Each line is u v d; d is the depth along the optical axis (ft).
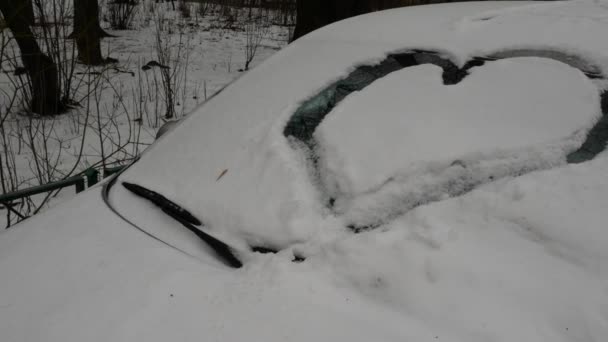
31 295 4.39
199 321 3.81
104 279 4.44
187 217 5.30
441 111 5.11
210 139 6.14
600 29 5.81
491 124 4.86
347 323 3.60
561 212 3.92
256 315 3.78
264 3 52.21
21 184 13.66
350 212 4.53
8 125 18.79
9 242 5.46
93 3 25.45
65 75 20.53
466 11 7.07
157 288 4.22
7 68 25.67
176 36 39.14
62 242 5.15
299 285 4.00
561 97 5.01
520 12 6.72
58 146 16.89
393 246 4.06
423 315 3.54
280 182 4.98
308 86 6.06
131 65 28.53
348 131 5.17
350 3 20.36
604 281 3.43
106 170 9.64
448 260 3.80
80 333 3.84
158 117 20.36
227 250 4.75
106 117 20.27
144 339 3.69
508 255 3.76
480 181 4.50
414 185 4.55
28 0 17.98
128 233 5.18
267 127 5.65
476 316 3.41
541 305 3.39
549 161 4.53
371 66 6.12
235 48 35.37
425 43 6.18
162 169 6.23
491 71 5.50
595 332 3.18
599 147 4.67
